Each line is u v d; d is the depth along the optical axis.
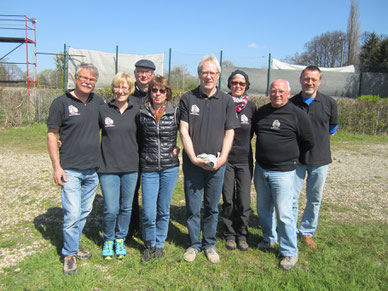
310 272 3.20
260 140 3.34
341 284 2.98
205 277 3.07
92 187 3.25
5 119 12.95
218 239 3.89
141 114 3.16
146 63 3.61
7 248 3.49
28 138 10.80
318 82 3.47
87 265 3.23
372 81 17.55
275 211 3.53
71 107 2.99
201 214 4.71
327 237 3.93
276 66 16.97
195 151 3.17
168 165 3.19
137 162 3.25
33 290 2.80
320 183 3.59
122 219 3.34
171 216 4.57
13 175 6.37
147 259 3.28
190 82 25.86
